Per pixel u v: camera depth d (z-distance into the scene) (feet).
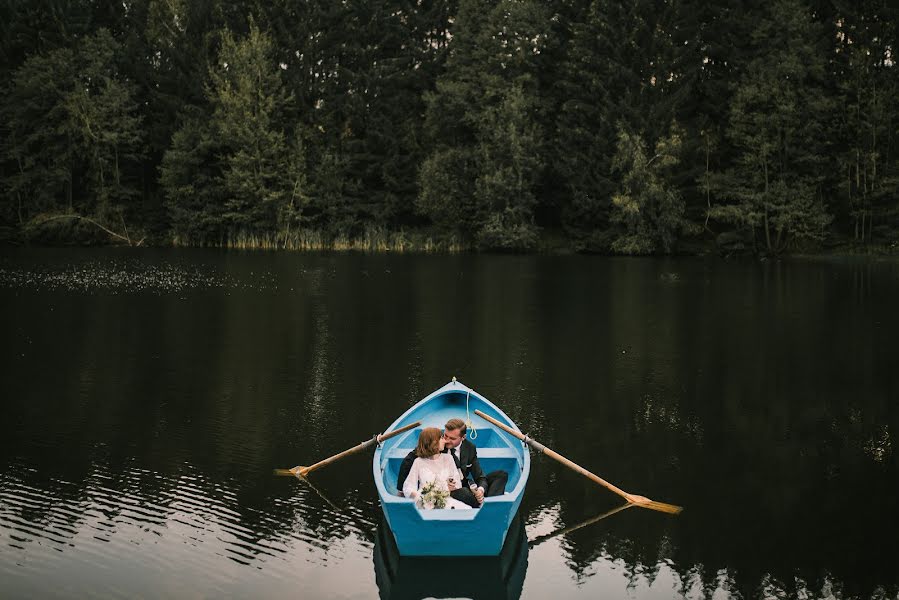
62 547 22.07
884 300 75.41
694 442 32.07
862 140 135.44
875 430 33.55
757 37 139.85
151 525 23.59
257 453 30.30
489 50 152.25
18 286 83.92
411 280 95.25
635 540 22.86
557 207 165.07
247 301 73.97
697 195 148.46
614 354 50.01
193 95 166.40
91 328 58.34
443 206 154.61
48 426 33.63
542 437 32.55
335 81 166.91
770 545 22.48
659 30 141.69
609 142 144.77
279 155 160.97
